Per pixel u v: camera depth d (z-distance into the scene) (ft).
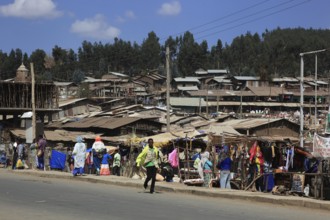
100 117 189.88
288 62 465.88
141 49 469.57
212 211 37.06
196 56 491.31
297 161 55.57
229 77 406.82
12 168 89.40
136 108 254.27
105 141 139.03
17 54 445.37
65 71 407.85
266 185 52.39
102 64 458.09
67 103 259.19
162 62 465.47
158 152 51.06
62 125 185.06
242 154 57.47
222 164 57.16
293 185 49.75
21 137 140.15
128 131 161.68
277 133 177.06
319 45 479.82
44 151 84.84
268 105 334.03
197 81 386.93
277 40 519.60
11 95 179.73
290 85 367.04
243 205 42.01
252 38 564.71
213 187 59.06
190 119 215.92
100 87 352.90
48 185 57.16
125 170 79.20
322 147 46.91
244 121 182.29
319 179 44.83
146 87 382.63
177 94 370.53
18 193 47.65
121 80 382.63
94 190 52.60
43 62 442.09
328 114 68.39
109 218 32.42
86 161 79.05
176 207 39.11
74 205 39.17
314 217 35.04
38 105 183.93
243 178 56.24
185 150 73.87
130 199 44.34
